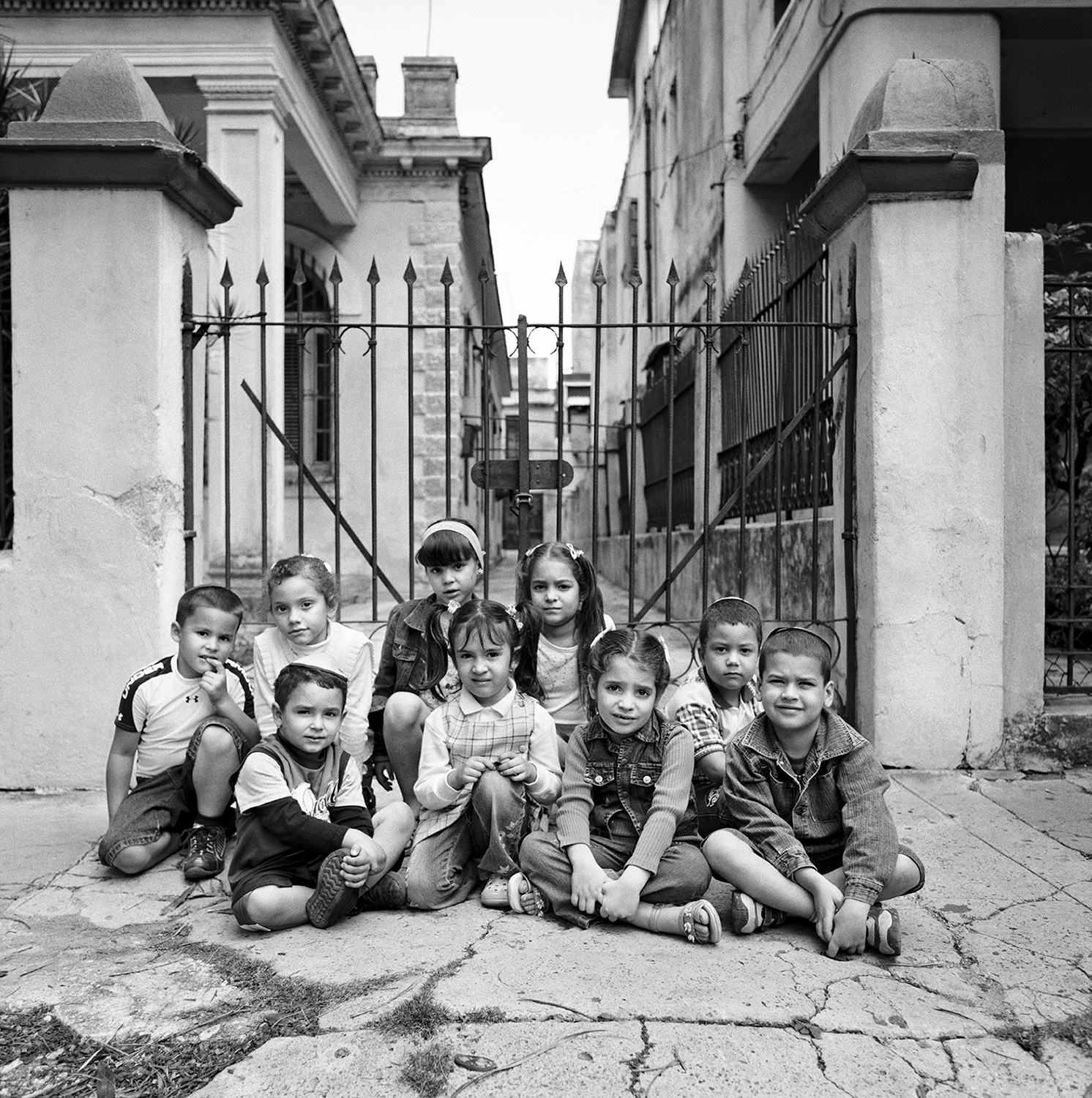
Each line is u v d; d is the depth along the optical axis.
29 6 7.94
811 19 8.12
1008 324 4.15
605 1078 1.94
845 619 4.34
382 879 2.82
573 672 3.38
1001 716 4.11
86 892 2.97
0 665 3.89
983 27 7.19
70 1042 2.12
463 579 3.36
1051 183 9.63
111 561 3.88
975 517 4.07
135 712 3.23
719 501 8.62
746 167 10.54
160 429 3.89
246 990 2.32
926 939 2.59
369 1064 2.00
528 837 2.85
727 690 3.24
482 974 2.38
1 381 4.15
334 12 8.45
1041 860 3.17
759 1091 1.91
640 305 18.72
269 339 8.04
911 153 3.95
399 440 11.16
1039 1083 1.94
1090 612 5.04
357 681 3.34
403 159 10.91
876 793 2.63
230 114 7.99
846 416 4.32
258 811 2.72
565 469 4.35
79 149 3.77
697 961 2.46
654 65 16.61
